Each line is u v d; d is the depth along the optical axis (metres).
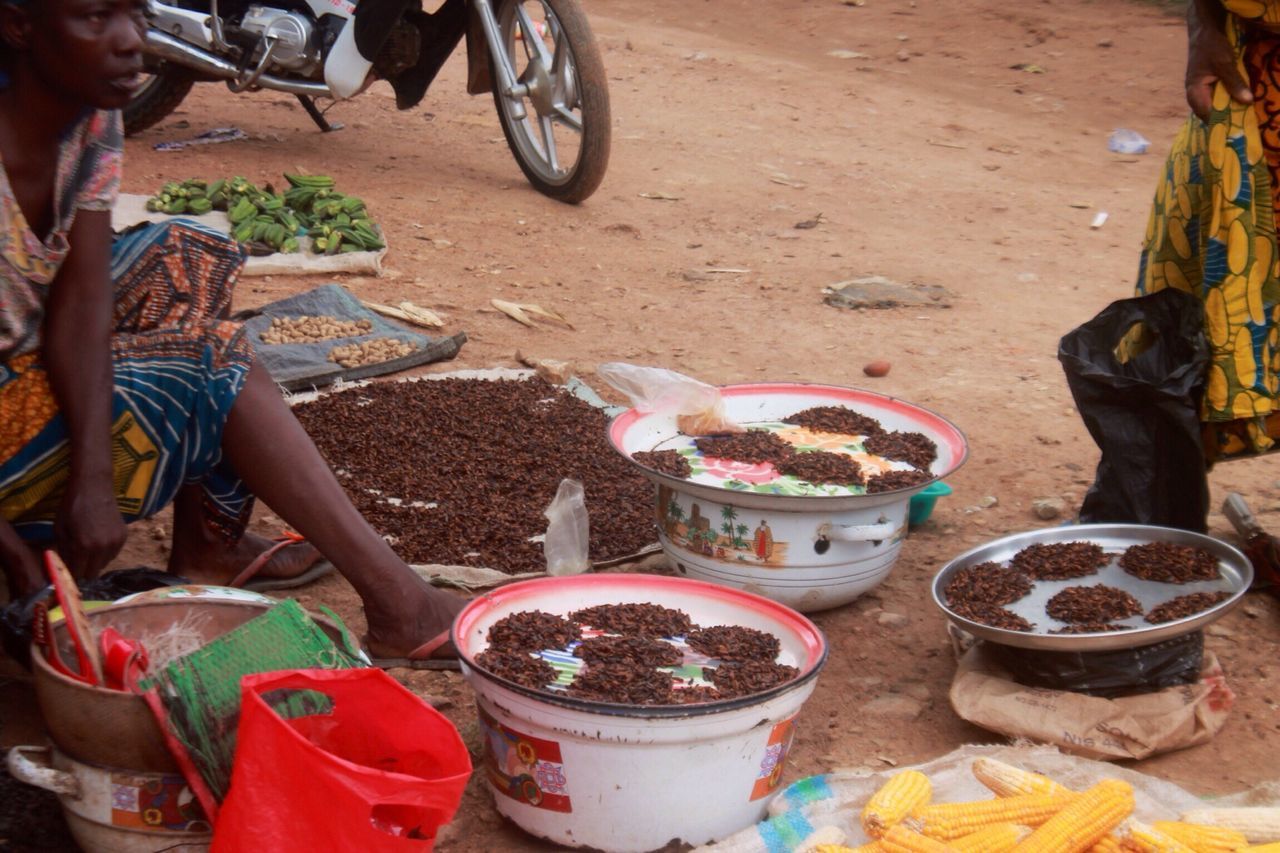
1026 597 3.08
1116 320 3.46
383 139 8.90
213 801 2.08
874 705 3.09
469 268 6.57
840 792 2.56
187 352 2.67
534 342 5.63
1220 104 3.26
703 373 5.35
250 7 7.30
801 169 9.09
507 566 3.60
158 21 7.32
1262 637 3.42
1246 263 3.28
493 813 2.62
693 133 9.83
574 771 2.39
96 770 2.10
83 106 2.50
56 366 2.55
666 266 6.89
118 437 2.65
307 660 2.17
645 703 2.42
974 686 2.94
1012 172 9.41
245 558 3.32
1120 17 13.88
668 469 3.35
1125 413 3.41
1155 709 2.86
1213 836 2.32
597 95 7.28
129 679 2.13
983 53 12.98
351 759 2.13
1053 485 4.42
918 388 5.32
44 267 2.49
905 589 3.66
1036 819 2.35
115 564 3.58
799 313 6.25
